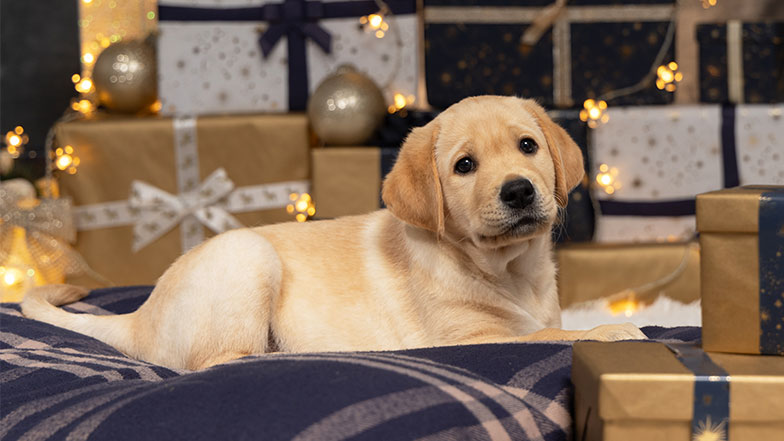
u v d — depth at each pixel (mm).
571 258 3359
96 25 4418
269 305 1929
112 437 1266
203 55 3719
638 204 3600
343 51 3736
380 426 1231
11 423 1397
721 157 3574
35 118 4535
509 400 1382
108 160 3531
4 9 4473
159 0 3686
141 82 3773
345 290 2006
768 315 1326
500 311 1934
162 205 3537
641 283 3369
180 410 1284
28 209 3449
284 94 3756
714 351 1358
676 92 3867
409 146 1949
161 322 1903
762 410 1206
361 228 2121
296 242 2092
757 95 3691
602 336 1673
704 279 1365
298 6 3709
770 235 1317
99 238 3572
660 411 1222
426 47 3672
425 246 1955
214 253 1894
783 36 3672
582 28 3689
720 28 3695
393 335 1955
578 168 2004
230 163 3539
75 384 1581
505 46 3684
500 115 1896
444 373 1403
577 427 1426
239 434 1217
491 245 1814
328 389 1295
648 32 3688
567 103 3723
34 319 2115
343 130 3400
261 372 1375
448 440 1250
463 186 1855
